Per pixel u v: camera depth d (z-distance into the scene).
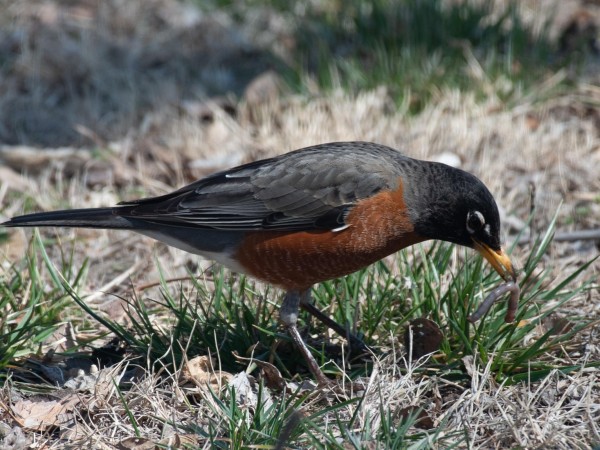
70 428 7.86
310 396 8.20
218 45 17.05
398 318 9.45
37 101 15.41
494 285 9.77
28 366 8.90
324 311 9.65
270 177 8.97
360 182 8.86
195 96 15.59
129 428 7.85
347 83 15.09
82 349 9.36
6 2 18.41
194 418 7.96
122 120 14.84
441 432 7.59
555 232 11.05
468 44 15.43
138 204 9.22
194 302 10.18
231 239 9.11
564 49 16.38
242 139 14.11
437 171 9.03
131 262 11.45
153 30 17.48
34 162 13.70
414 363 8.52
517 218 11.89
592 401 8.05
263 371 8.48
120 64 16.45
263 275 9.15
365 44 16.19
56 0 18.58
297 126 14.12
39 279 9.95
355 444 7.13
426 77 14.83
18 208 12.37
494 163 13.04
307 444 7.45
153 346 8.97
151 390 8.23
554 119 14.43
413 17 16.03
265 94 15.35
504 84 14.77
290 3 17.84
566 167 13.04
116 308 10.14
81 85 16.02
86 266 10.85
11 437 7.74
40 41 16.89
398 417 7.84
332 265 9.01
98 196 12.73
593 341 8.95
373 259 9.11
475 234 8.94
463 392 8.16
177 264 11.24
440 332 8.62
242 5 18.16
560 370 8.34
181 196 9.16
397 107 14.44
